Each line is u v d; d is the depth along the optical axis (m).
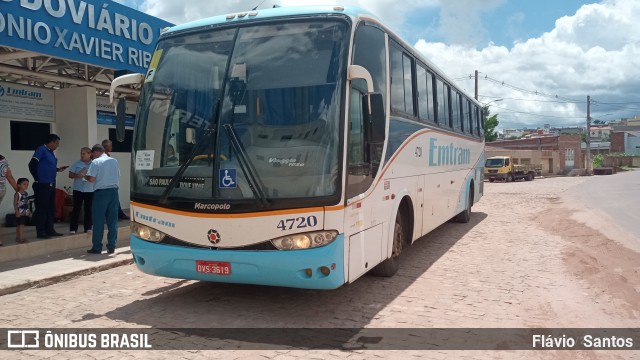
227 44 5.91
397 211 7.43
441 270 8.21
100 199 9.13
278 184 5.31
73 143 12.04
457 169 11.95
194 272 5.62
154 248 5.79
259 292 6.86
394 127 7.20
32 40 9.02
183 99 5.89
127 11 11.13
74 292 7.07
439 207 10.05
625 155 83.19
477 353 4.83
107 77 13.02
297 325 5.61
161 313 6.08
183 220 5.60
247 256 5.32
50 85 13.26
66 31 9.67
